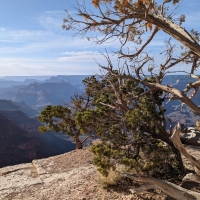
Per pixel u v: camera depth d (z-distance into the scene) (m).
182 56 8.85
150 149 7.09
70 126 14.37
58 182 9.85
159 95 8.34
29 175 11.70
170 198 6.45
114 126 7.42
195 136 8.26
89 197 7.49
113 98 8.80
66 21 7.05
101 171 6.34
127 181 7.96
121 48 7.71
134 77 8.38
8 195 9.20
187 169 8.21
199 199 5.62
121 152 6.87
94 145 6.96
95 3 6.52
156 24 6.62
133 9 6.34
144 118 6.87
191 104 6.43
